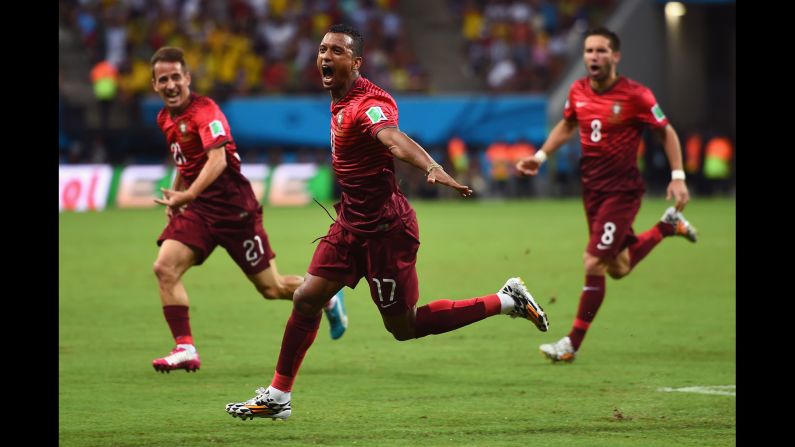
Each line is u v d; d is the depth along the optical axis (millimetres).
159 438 12320
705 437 12289
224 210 16344
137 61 61625
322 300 12711
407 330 13078
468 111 62656
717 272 29672
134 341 19375
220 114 16188
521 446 11914
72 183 56188
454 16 73812
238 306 23859
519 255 34094
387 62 66812
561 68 67500
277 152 60469
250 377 16141
